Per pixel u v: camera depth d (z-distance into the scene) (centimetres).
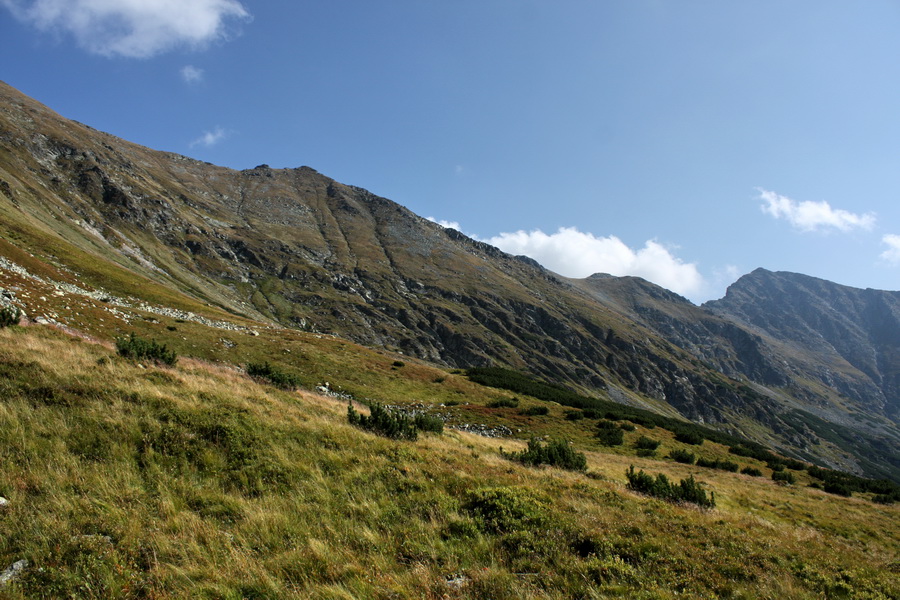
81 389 1342
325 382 4978
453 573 835
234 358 4859
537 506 1190
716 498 2792
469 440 3003
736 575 1016
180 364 2459
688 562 1010
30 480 895
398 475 1319
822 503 3250
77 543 748
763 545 1306
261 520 943
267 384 2734
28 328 2089
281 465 1227
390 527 1017
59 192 17050
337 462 1333
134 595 672
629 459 4034
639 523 1233
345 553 872
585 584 830
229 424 1345
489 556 930
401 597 736
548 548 977
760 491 3381
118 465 1038
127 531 812
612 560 940
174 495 989
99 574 690
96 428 1155
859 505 3388
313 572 786
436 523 1053
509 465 1884
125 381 1517
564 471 2233
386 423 1964
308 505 1061
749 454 5566
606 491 1608
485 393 6341
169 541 812
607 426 5250
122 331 4384
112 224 17775
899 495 4169
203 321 6366
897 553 2070
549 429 4862
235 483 1107
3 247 5247
